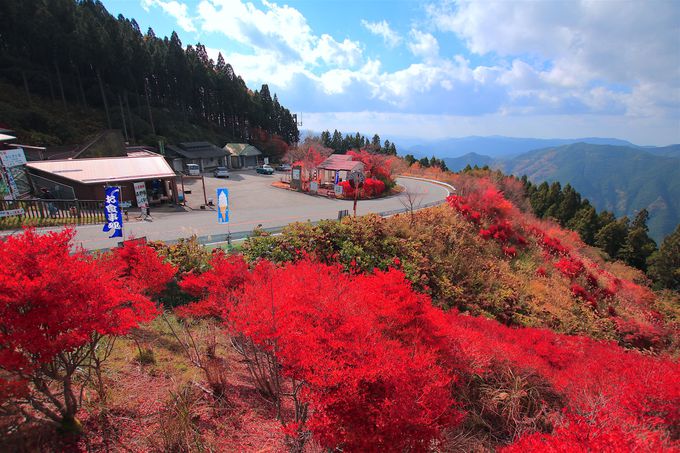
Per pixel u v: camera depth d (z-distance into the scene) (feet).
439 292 41.37
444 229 55.16
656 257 107.96
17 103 153.07
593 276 60.23
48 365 13.06
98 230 53.83
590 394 17.35
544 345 24.81
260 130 246.27
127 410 14.02
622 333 45.06
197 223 63.21
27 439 11.19
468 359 19.33
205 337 22.76
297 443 13.05
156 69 214.07
